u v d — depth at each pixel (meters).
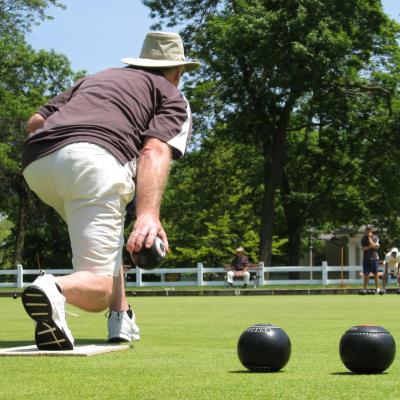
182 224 58.28
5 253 65.25
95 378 5.14
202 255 55.91
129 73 7.21
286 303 21.91
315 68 42.88
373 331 5.38
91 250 6.57
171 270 38.81
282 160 47.50
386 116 49.09
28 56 53.00
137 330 8.42
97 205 6.59
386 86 48.94
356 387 4.71
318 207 53.62
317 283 39.66
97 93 6.92
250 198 56.06
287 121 47.09
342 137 51.22
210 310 17.42
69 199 6.65
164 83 7.22
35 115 7.25
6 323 12.30
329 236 74.62
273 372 5.45
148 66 7.43
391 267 38.03
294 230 53.31
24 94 55.06
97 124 6.71
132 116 6.88
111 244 6.64
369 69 50.03
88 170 6.55
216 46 43.94
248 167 54.84
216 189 55.22
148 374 5.34
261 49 43.16
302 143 52.38
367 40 45.84
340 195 53.88
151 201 6.60
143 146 6.93
